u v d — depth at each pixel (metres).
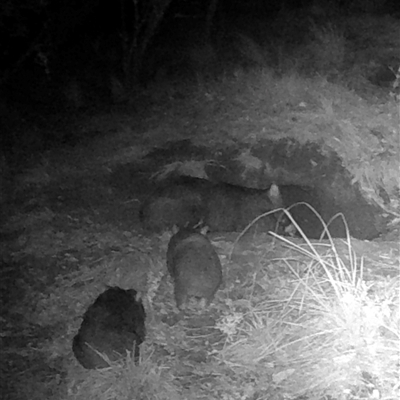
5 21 6.72
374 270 3.54
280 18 7.02
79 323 3.52
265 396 2.90
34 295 3.79
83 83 6.62
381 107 5.18
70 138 5.72
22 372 3.25
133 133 5.64
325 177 4.56
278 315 3.29
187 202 4.09
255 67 6.12
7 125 5.94
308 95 5.47
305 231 3.89
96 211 4.51
